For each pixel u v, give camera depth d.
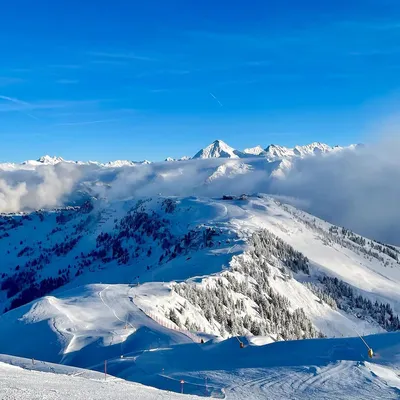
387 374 38.00
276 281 187.50
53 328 77.69
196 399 26.66
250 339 55.78
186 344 56.28
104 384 28.75
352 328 179.62
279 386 34.84
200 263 189.50
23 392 20.05
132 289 118.38
